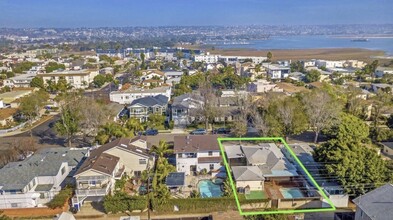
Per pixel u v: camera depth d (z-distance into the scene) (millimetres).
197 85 105188
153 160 48031
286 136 59094
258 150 47531
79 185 38406
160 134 64188
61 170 41656
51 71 134750
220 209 37906
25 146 51875
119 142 47000
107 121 63750
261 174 41844
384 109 68312
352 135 44406
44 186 39125
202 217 35094
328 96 63625
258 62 180000
